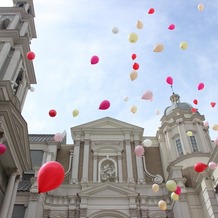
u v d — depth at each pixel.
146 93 14.82
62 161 30.39
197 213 22.80
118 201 25.02
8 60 21.06
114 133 31.72
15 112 16.78
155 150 32.28
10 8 26.38
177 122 31.61
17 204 23.69
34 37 27.80
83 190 25.33
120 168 28.39
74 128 31.88
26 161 19.92
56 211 24.72
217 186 20.55
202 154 27.59
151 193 26.31
